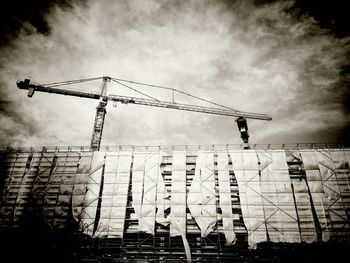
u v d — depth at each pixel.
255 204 35.47
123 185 38.69
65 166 40.84
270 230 33.81
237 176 37.56
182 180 38.16
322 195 35.41
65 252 35.72
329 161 37.28
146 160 40.25
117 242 37.16
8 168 41.53
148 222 35.88
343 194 35.22
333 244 32.91
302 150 38.66
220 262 32.78
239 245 35.31
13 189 40.06
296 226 33.66
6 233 37.25
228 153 39.66
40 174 40.59
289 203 35.06
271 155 38.47
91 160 40.94
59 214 37.62
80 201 38.12
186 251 33.28
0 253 36.03
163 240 37.06
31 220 37.69
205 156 39.56
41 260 35.25
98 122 58.53
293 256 33.38
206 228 34.94
